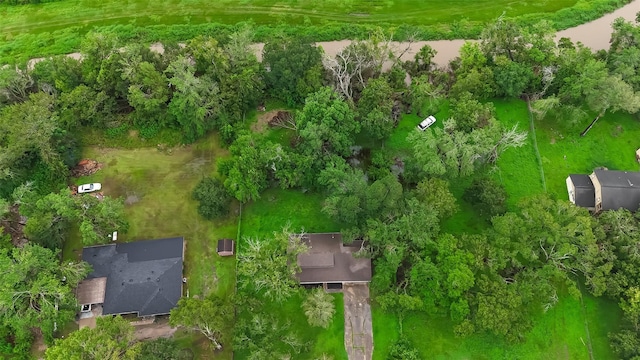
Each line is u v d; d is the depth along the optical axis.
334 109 63.50
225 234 64.94
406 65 79.06
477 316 52.78
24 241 64.38
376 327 58.56
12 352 56.22
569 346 57.62
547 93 74.19
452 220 65.56
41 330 56.28
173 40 81.62
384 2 89.00
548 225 56.03
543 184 68.75
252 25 86.44
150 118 72.88
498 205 63.00
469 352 57.00
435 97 71.38
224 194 63.97
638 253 55.38
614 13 87.62
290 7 88.75
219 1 88.94
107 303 58.03
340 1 88.81
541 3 88.38
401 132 73.38
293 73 71.19
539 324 58.69
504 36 73.56
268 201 67.19
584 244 55.44
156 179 69.75
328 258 59.88
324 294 54.97
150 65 67.75
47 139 64.12
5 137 64.12
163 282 59.19
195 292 60.97
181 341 57.81
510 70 71.56
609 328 58.56
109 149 72.44
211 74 70.75
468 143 61.25
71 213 58.50
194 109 67.69
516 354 57.03
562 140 72.69
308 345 57.03
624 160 71.25
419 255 56.38
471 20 86.50
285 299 56.75
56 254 59.03
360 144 72.38
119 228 61.44
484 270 57.91
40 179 68.31
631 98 65.56
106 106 72.06
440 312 56.41
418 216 55.88
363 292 60.59
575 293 55.09
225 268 62.62
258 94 73.06
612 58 72.44
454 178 66.12
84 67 71.69
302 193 67.81
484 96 74.75
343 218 58.31
